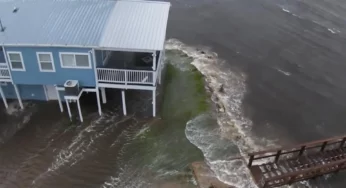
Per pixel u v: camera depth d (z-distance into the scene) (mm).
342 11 42750
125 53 26094
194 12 42094
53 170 21547
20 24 24422
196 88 29016
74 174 21312
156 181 20891
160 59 26484
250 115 26953
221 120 25875
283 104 28328
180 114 26125
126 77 23688
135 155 22719
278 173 21797
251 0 45344
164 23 25156
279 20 40562
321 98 29188
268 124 26234
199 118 25812
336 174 22609
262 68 32500
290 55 34438
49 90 26141
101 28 24047
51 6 26641
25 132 24281
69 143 23516
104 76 23766
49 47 22406
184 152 22906
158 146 23391
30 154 22641
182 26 39000
